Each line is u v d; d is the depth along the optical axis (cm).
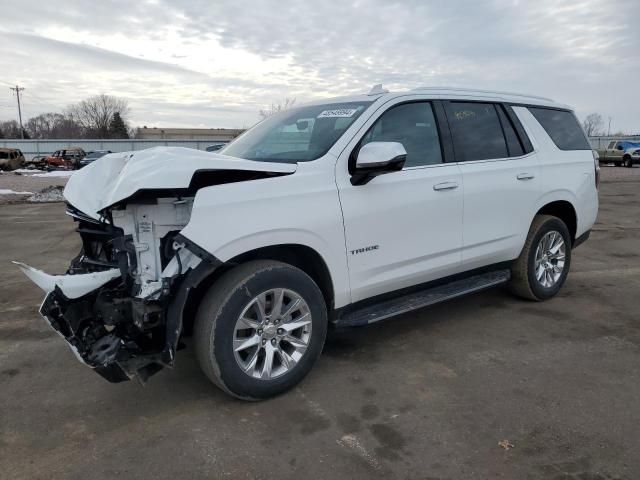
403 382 360
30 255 775
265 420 314
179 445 289
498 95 487
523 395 339
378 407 327
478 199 437
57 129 10700
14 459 278
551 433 295
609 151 3481
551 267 531
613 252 780
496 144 467
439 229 412
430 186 401
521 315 491
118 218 312
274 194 321
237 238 303
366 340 435
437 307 517
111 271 311
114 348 299
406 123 402
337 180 352
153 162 299
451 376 368
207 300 312
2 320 488
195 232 291
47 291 297
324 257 346
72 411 326
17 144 5616
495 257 470
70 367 389
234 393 320
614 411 318
